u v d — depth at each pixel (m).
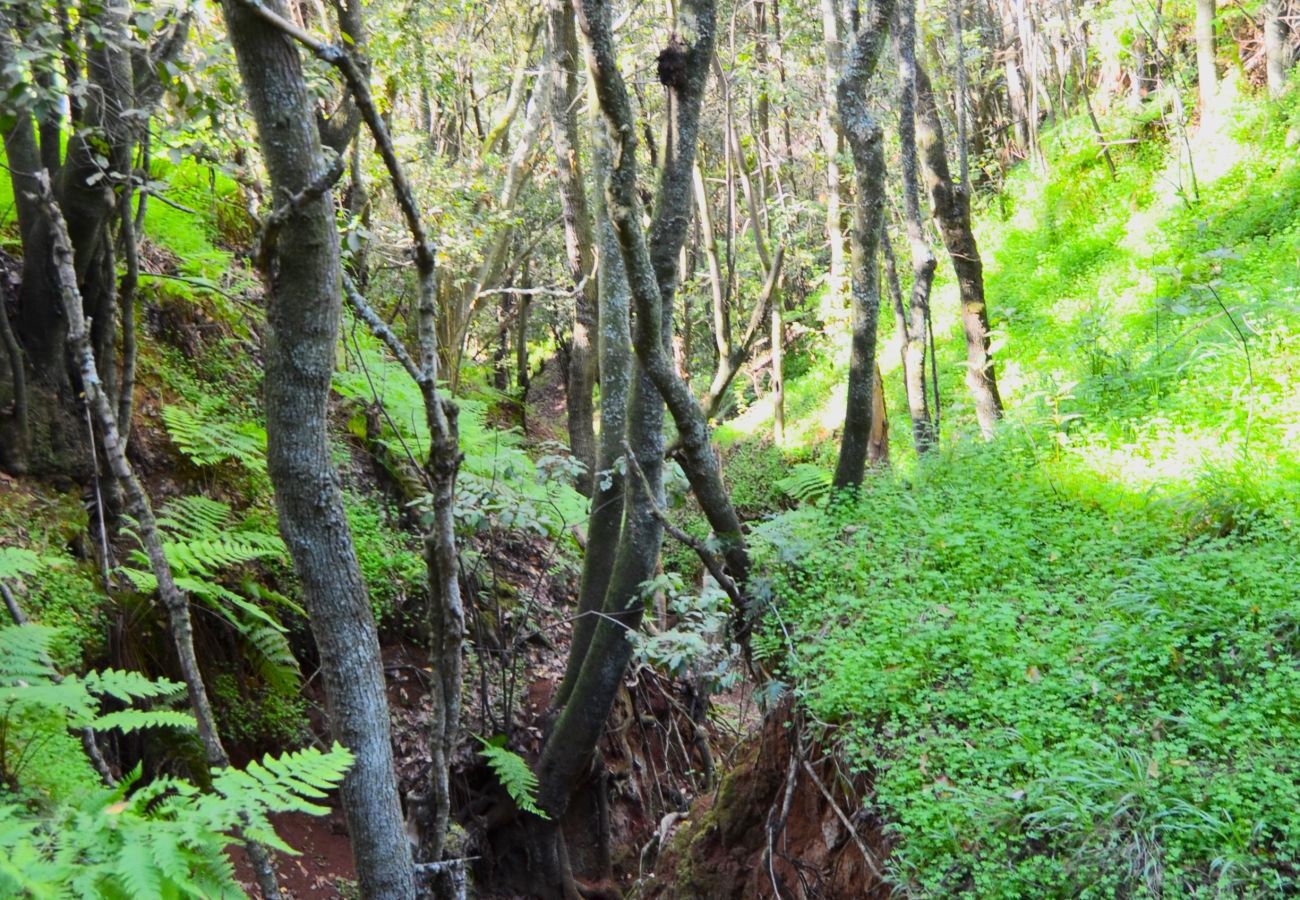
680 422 6.58
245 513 8.09
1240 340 9.08
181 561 6.53
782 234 17.03
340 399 10.05
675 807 9.08
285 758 3.14
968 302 10.18
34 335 6.72
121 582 6.54
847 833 5.15
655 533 7.18
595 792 8.40
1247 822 3.81
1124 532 6.22
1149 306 12.41
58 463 6.74
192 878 2.69
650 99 17.31
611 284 7.58
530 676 9.18
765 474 18.95
